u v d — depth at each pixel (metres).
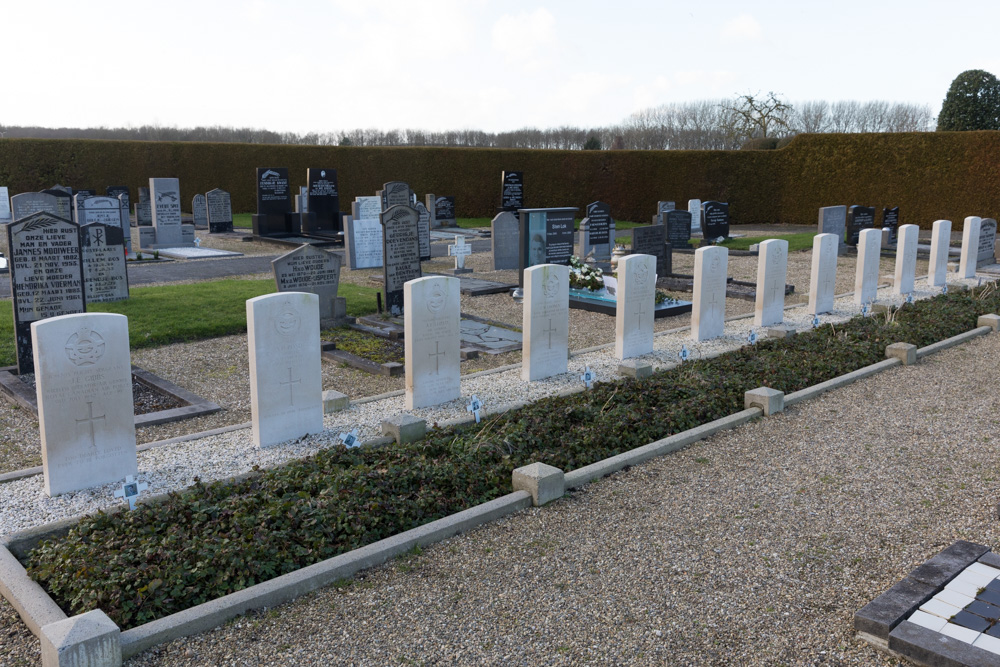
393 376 10.20
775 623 4.44
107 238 13.80
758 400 8.31
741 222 35.41
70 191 26.20
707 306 11.39
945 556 4.95
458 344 8.48
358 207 20.53
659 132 69.06
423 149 36.91
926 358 10.70
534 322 9.17
